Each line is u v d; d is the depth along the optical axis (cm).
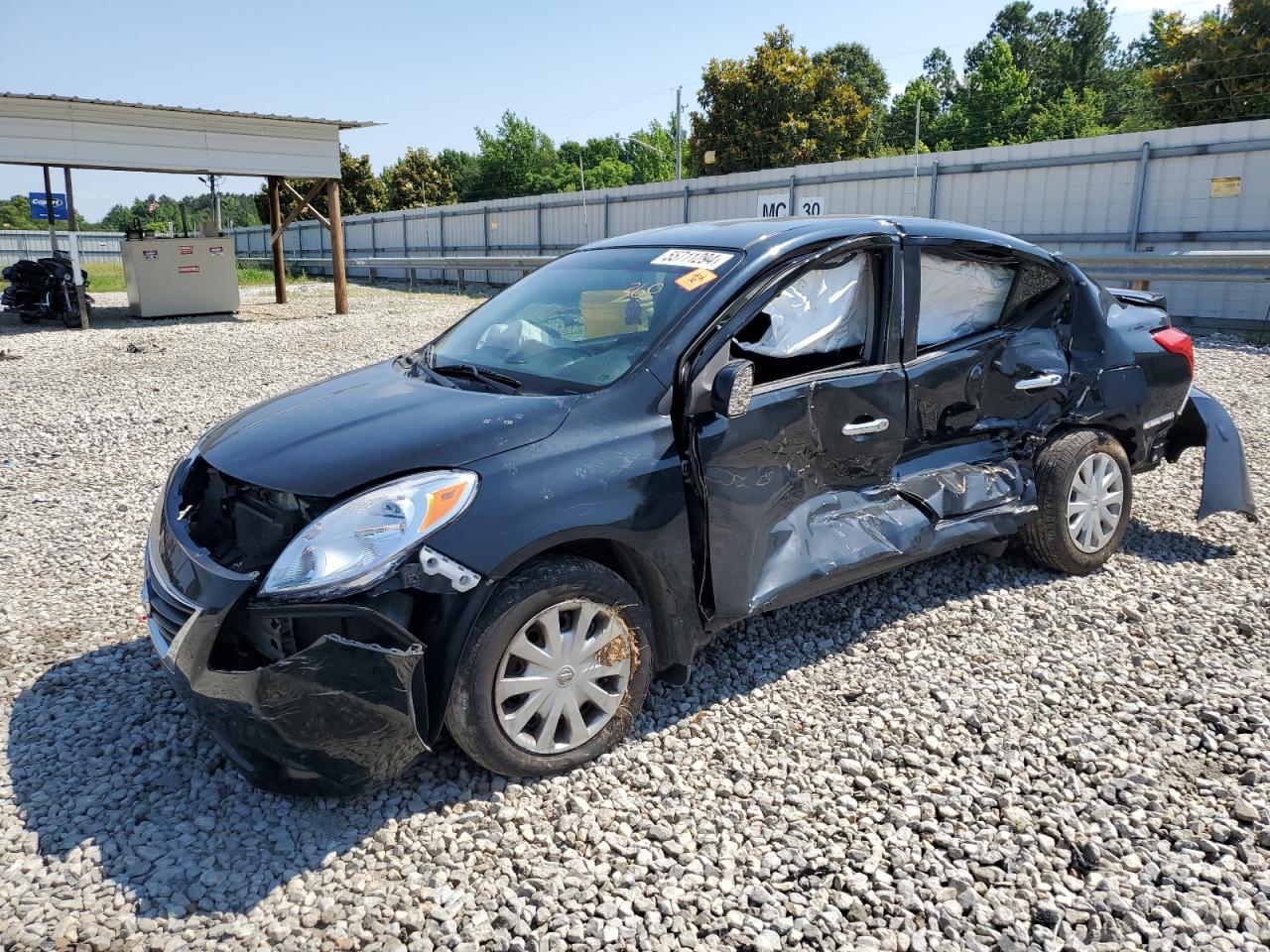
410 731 254
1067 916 230
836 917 230
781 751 302
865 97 6881
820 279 346
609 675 292
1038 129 4916
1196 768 290
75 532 521
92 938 225
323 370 1091
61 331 1550
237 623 255
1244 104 2439
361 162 5644
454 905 235
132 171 1570
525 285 404
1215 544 477
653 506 289
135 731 317
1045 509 414
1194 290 1291
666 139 7400
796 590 330
